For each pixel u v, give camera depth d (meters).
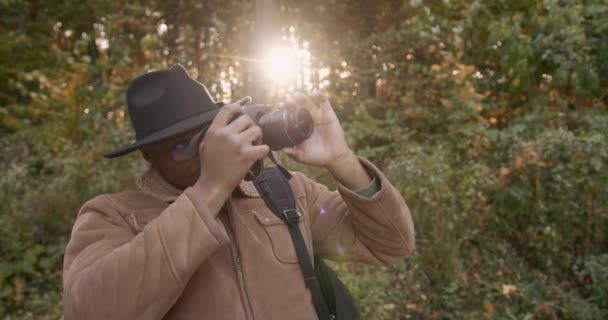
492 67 6.53
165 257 1.19
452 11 6.72
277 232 1.46
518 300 4.45
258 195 1.52
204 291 1.35
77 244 1.37
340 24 10.37
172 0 12.91
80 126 7.16
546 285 4.59
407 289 4.48
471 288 4.49
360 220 1.52
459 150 5.42
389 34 7.82
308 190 1.68
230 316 1.34
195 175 1.42
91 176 5.81
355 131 6.21
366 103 7.17
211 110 1.43
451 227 4.59
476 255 4.73
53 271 5.27
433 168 4.88
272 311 1.38
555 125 5.64
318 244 1.64
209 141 1.24
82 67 7.70
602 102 6.26
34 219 5.45
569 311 4.33
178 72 1.42
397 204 1.49
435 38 6.56
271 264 1.42
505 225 4.87
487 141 5.27
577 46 5.87
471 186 4.74
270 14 9.85
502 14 6.18
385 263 1.60
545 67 6.13
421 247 4.67
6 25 12.57
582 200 4.79
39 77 7.87
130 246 1.22
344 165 1.46
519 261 4.77
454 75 6.06
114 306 1.18
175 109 1.39
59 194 5.57
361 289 4.27
